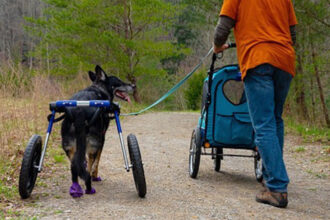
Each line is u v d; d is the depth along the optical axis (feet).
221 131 15.87
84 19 67.05
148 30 75.82
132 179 16.80
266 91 12.22
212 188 15.52
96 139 13.66
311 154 24.02
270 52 12.09
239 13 12.56
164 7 69.41
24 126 24.94
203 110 16.71
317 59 31.12
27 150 12.76
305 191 15.26
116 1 71.05
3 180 15.20
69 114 12.81
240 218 11.33
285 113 39.96
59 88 36.42
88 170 13.73
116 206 12.19
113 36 66.74
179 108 99.35
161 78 100.01
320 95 36.24
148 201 13.08
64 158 20.30
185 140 30.58
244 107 15.65
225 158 23.03
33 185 13.43
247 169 20.18
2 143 20.39
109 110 14.60
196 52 118.21
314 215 11.78
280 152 12.28
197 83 85.81
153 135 32.73
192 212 11.87
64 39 70.79
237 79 15.55
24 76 30.91
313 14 30.99
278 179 12.26
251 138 15.89
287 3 13.05
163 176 17.72
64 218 10.82
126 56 69.72
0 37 129.90
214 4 37.17
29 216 10.96
